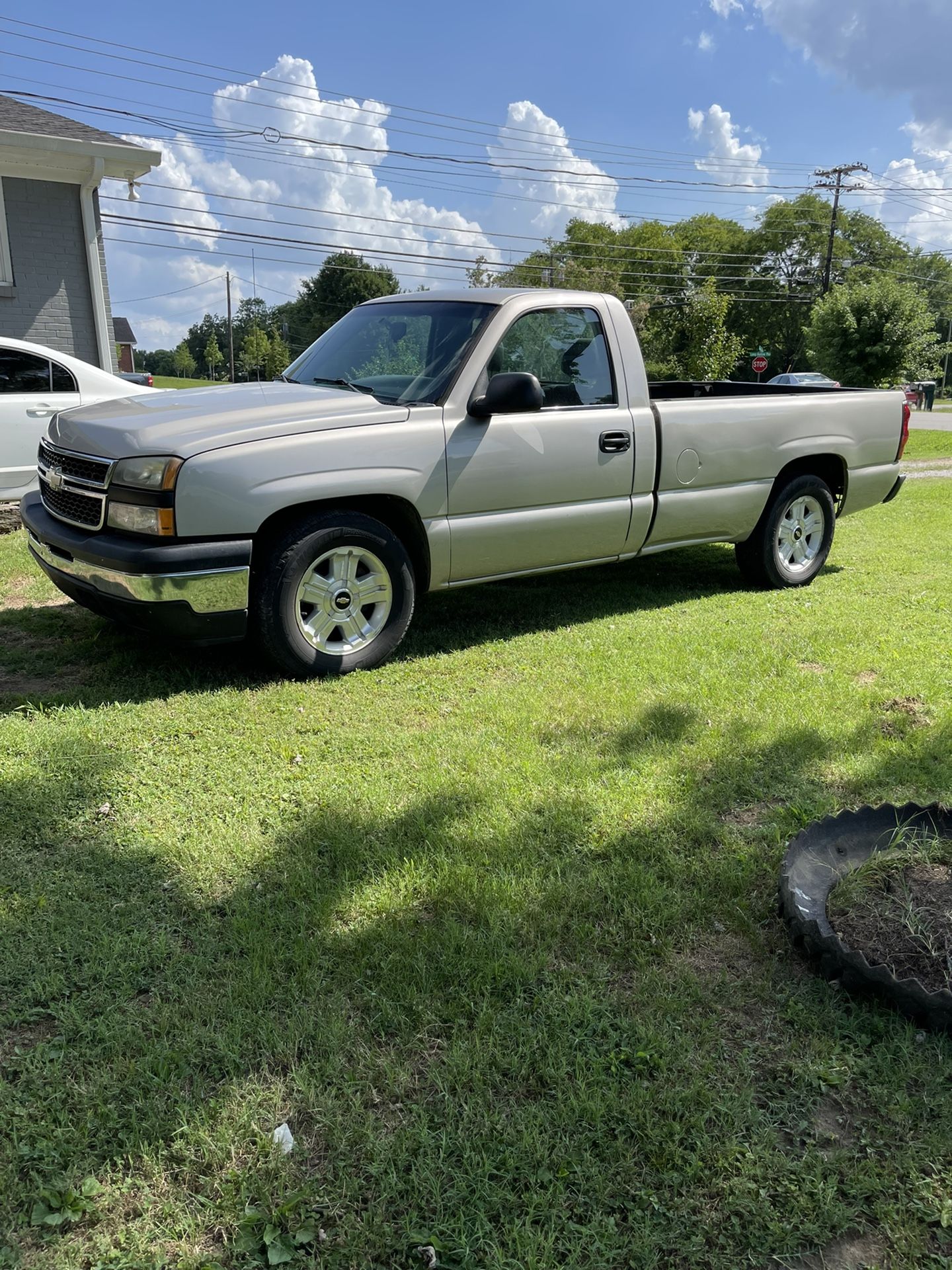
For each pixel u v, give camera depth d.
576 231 72.75
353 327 5.57
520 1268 1.60
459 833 3.03
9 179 11.41
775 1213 1.73
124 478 4.05
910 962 2.35
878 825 2.94
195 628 4.11
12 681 4.42
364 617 4.68
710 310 44.91
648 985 2.32
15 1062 2.04
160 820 3.11
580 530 5.27
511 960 2.37
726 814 3.22
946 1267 1.64
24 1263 1.61
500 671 4.68
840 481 6.70
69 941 2.44
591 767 3.52
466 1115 1.92
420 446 4.57
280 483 4.16
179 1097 1.94
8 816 3.09
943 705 4.20
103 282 12.26
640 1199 1.76
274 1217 1.70
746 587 6.61
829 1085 2.04
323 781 3.41
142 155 11.17
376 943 2.45
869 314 37.59
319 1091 1.98
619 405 5.34
